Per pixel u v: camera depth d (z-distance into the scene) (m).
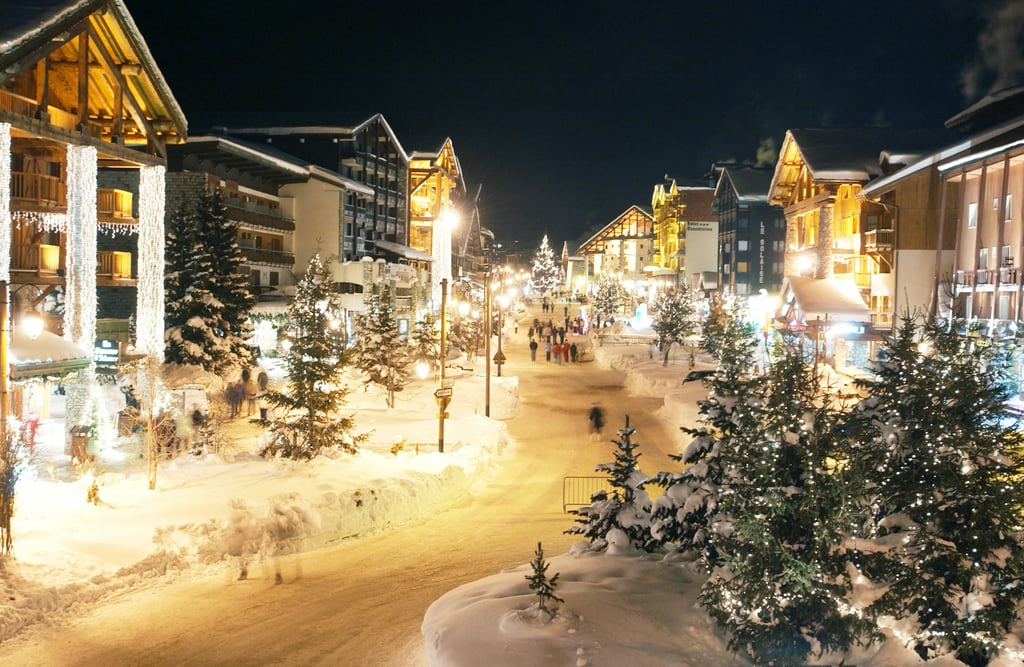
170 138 28.44
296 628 13.05
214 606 13.97
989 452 11.11
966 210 38.06
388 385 38.09
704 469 13.02
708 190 113.44
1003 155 33.69
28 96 24.19
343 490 20.25
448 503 23.61
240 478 21.03
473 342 65.38
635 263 150.00
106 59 25.50
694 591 12.46
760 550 10.16
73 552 14.94
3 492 14.30
